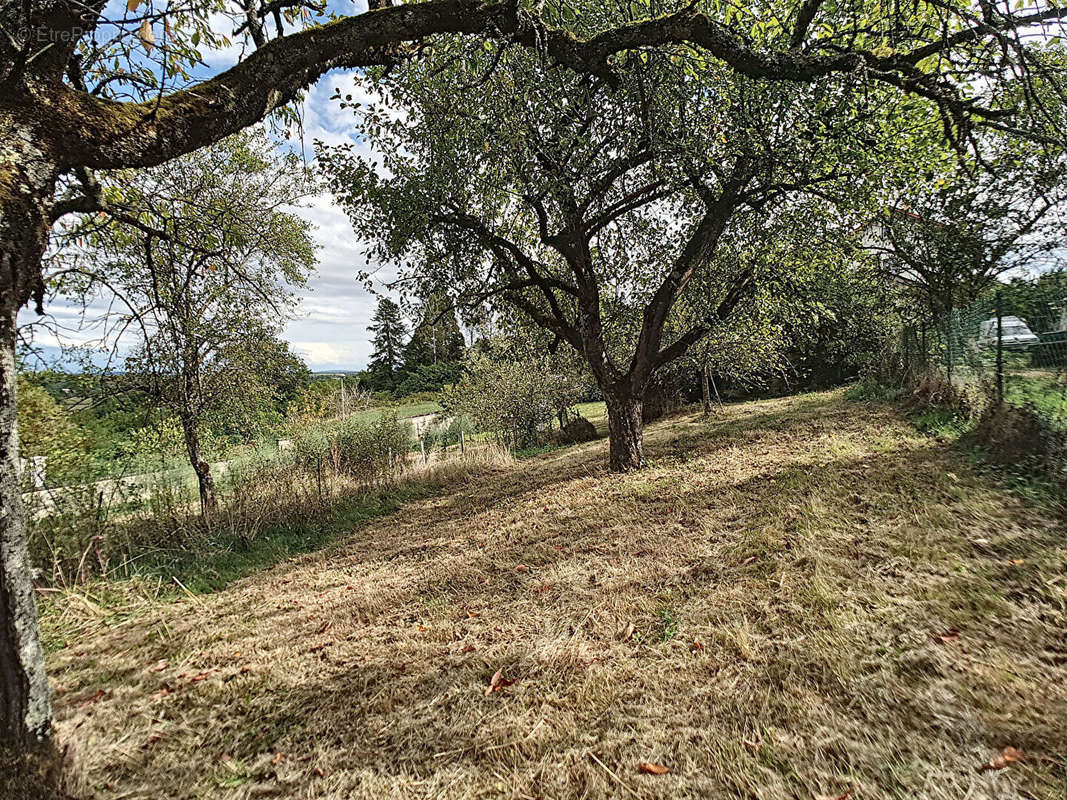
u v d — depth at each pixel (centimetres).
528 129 593
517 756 225
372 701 286
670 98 534
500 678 290
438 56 578
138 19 247
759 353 1154
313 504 838
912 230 795
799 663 253
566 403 1722
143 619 472
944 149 611
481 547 570
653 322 833
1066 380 453
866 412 1027
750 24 557
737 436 1018
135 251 662
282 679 328
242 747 262
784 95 550
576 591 391
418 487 1058
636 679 267
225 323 781
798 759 197
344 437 1166
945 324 829
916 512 407
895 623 267
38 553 535
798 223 670
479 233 770
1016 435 501
